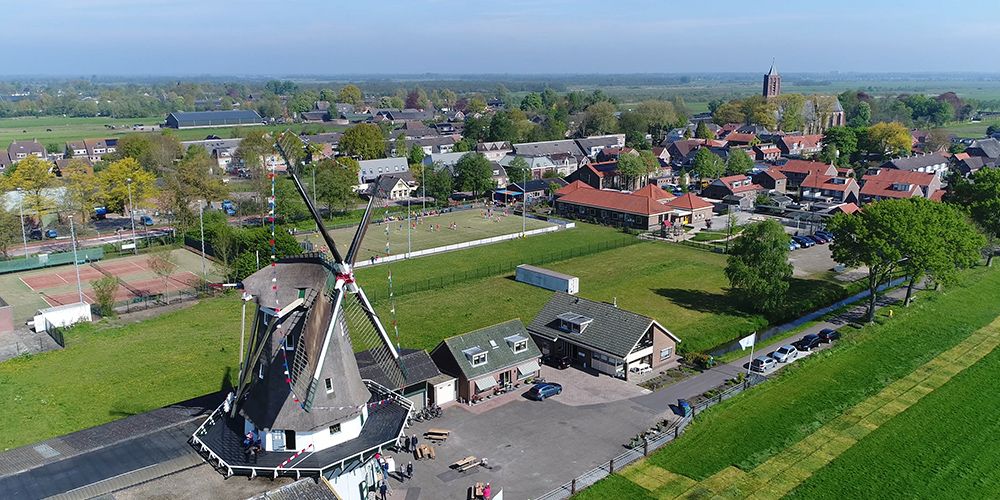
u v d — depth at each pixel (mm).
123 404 53156
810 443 46656
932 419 49812
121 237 114750
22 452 39562
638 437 47688
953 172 152250
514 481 42531
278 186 128250
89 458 38469
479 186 151625
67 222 118000
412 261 99375
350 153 189750
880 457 44875
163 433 41594
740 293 82250
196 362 61688
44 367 60500
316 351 37562
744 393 54375
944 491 41219
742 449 46031
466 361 54094
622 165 154000
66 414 51406
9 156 189750
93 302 80375
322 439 39156
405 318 74000
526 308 77562
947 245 70125
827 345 64875
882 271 70938
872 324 69375
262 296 39656
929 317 71625
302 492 35219
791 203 137625
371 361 51844
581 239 114250
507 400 54219
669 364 61438
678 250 105938
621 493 41156
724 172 167875
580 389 56094
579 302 64438
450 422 50406
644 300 80062
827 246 105938
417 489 41562
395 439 40875
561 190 141875
